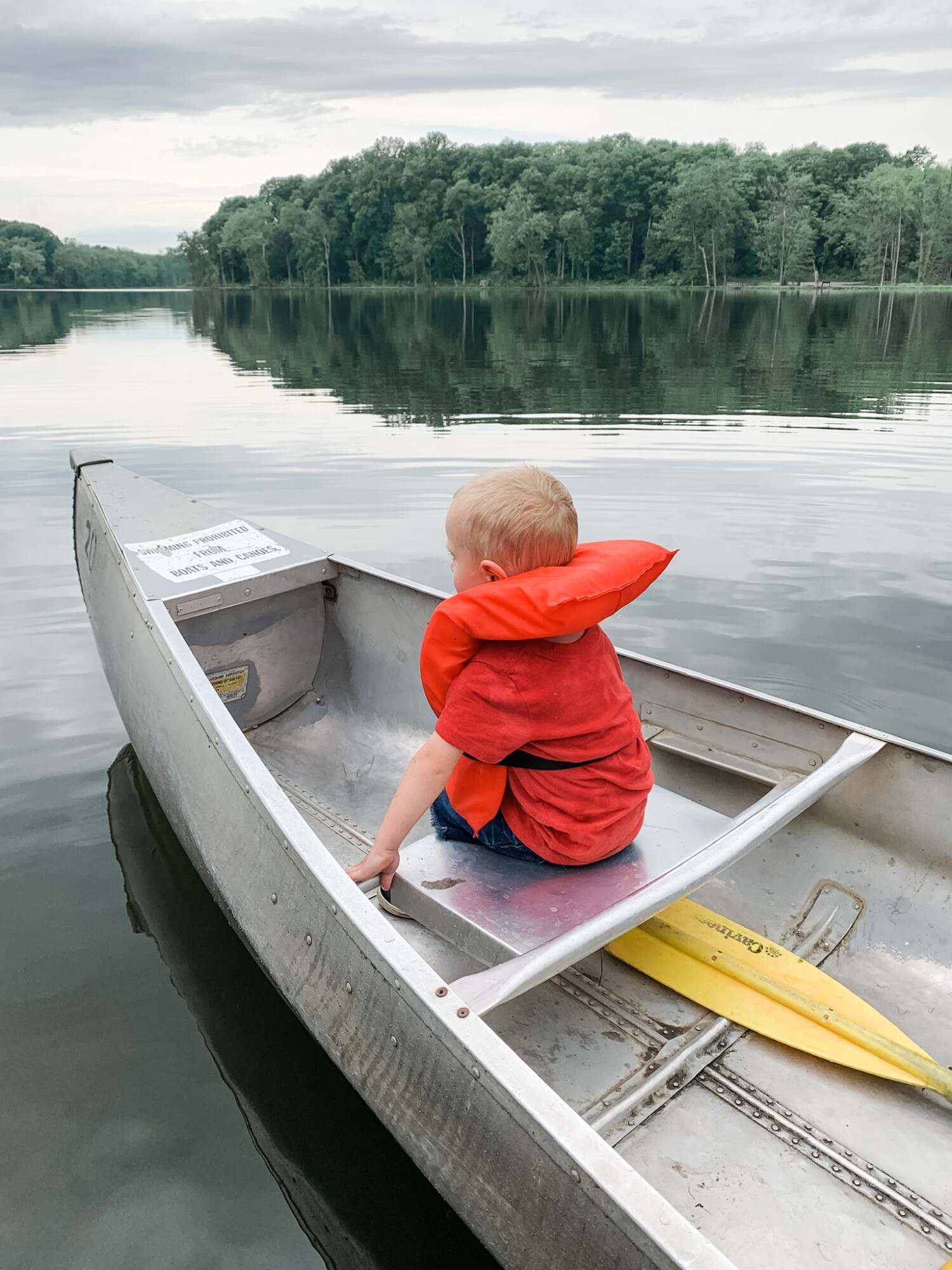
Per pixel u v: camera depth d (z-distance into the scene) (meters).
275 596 2.88
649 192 73.19
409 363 14.41
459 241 80.38
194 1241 1.48
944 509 5.41
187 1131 1.68
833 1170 1.39
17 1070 1.80
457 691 1.48
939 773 1.81
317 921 1.59
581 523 5.19
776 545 4.81
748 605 4.05
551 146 85.56
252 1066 1.82
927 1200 1.36
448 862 1.70
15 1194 1.55
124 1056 1.84
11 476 6.31
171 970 2.08
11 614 3.96
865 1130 1.45
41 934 2.19
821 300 39.81
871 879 1.91
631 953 1.72
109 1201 1.54
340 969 1.54
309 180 95.56
